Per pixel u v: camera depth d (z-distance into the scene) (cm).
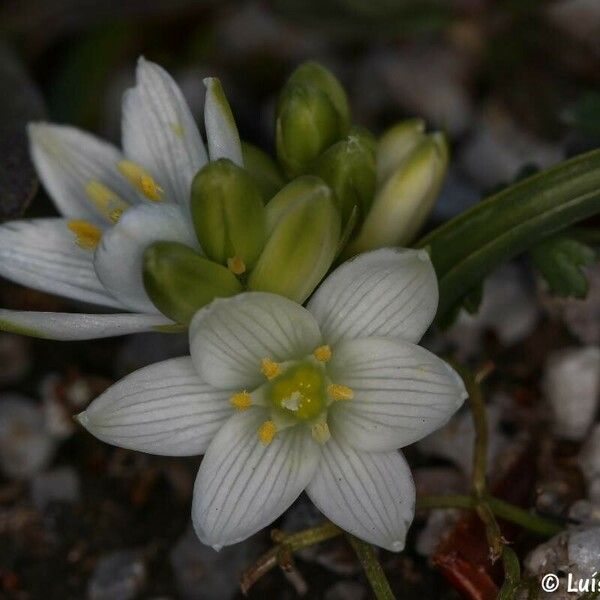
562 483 14
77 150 13
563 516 14
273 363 12
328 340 12
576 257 14
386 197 13
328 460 12
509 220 13
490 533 13
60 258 13
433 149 13
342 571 14
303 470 12
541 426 14
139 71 13
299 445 12
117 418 12
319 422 12
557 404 14
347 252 13
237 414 12
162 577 14
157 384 12
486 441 13
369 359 12
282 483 12
